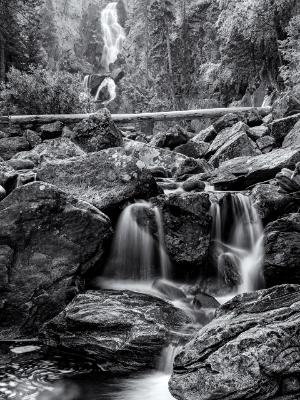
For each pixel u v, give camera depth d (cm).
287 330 365
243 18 1753
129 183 734
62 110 1503
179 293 635
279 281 628
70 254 614
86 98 1608
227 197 761
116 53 5453
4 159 1230
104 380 446
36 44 2486
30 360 495
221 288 665
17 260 594
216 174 960
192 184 884
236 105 2241
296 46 1474
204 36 3092
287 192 760
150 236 708
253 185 880
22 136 1343
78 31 5219
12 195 621
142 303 543
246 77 2056
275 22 1733
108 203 716
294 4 1656
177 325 505
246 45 1892
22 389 425
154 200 736
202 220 688
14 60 2361
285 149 966
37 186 625
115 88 3928
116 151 788
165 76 3120
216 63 2428
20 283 585
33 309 580
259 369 344
